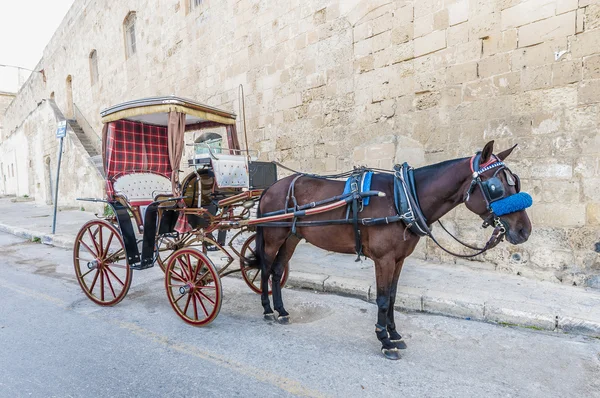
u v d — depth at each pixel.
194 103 4.81
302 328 3.91
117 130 5.23
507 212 2.78
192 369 3.08
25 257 7.80
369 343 3.53
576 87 4.53
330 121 7.24
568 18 4.52
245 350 3.41
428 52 5.77
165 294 5.19
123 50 14.83
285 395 2.71
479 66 5.27
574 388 2.75
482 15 5.19
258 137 8.80
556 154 4.72
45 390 2.78
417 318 4.16
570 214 4.67
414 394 2.69
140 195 5.23
